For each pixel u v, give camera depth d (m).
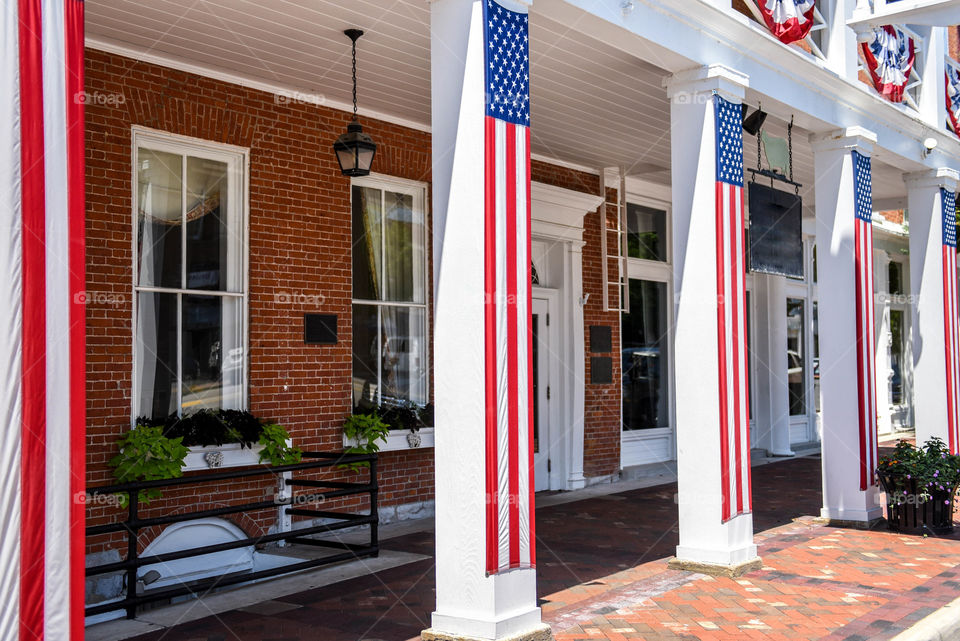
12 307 3.53
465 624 5.07
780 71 8.23
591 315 12.14
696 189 7.25
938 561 7.61
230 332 7.84
